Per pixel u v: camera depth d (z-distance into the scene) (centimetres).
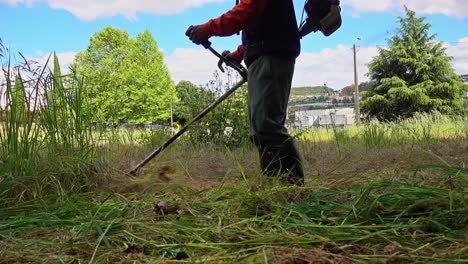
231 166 516
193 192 298
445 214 208
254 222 220
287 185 296
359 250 177
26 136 329
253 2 301
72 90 378
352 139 834
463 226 203
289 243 183
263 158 318
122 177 359
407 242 184
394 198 236
